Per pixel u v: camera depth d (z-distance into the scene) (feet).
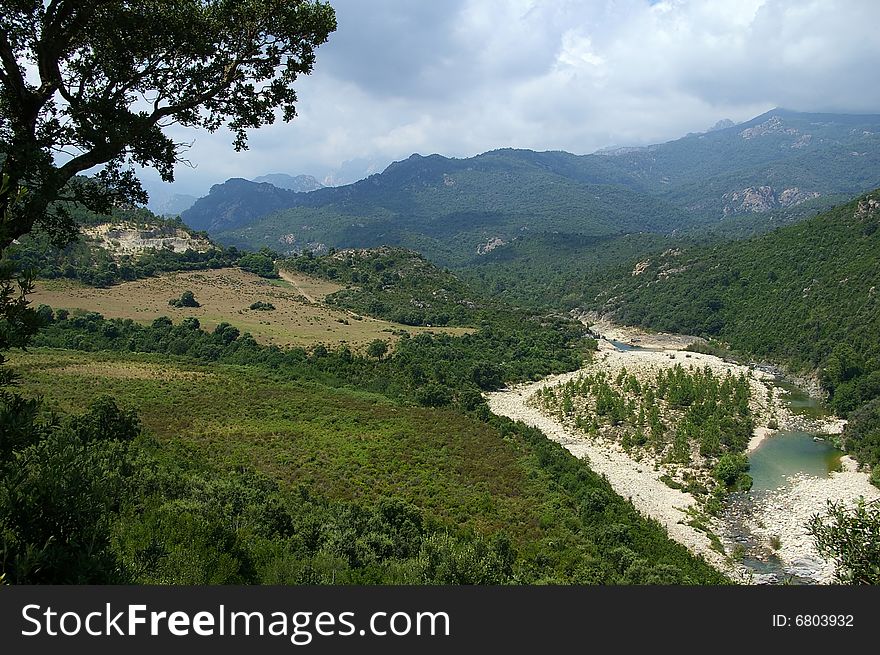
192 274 483.92
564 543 135.13
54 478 30.60
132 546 55.06
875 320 324.39
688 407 267.39
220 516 82.38
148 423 209.15
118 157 43.14
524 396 323.37
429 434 227.40
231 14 44.16
